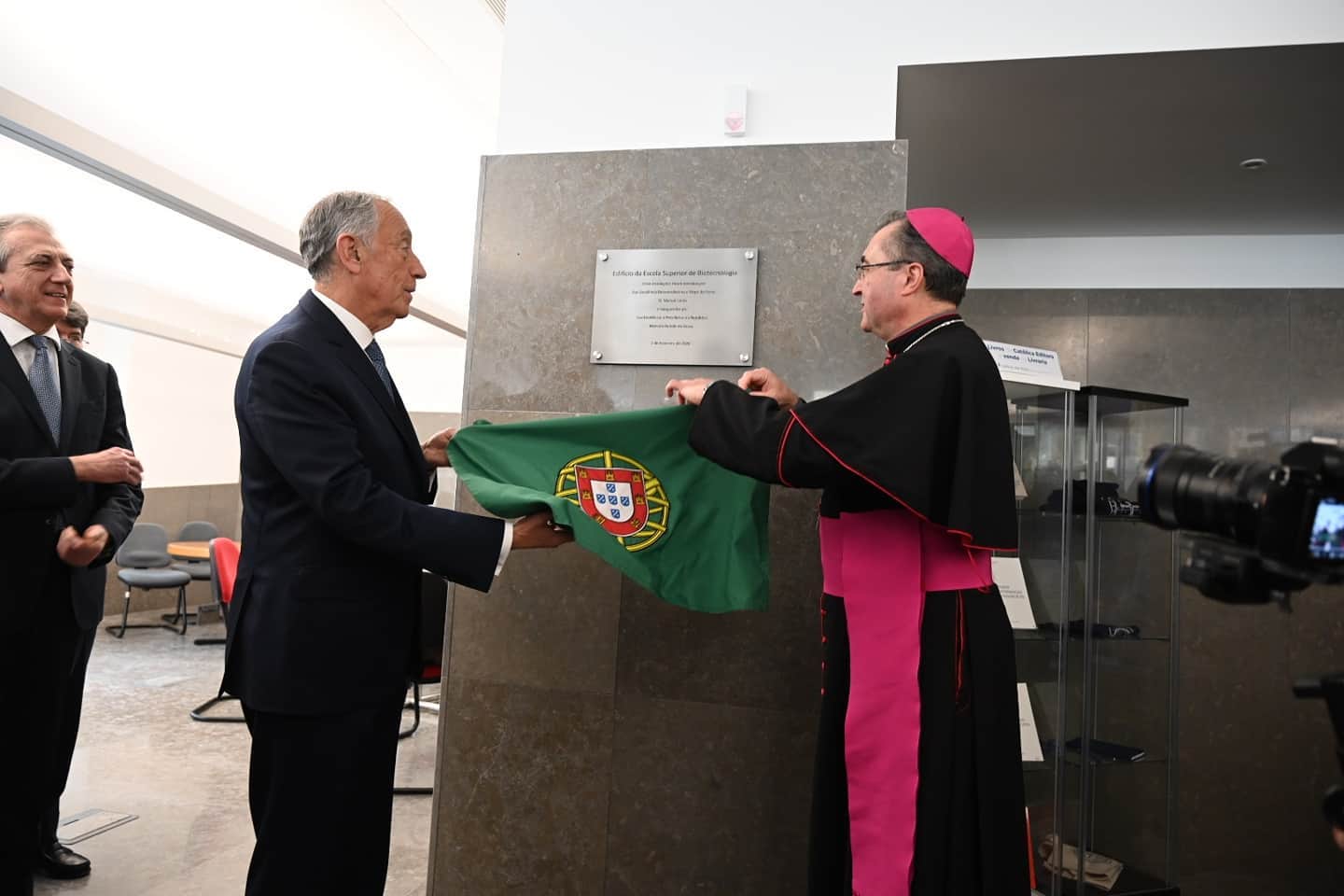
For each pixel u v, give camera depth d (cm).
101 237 600
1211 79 256
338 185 533
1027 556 286
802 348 239
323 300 187
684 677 241
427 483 201
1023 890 162
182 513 905
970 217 406
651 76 255
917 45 244
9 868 231
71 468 227
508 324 256
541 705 249
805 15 248
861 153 239
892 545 167
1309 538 83
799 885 233
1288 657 393
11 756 232
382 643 180
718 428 179
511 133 262
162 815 331
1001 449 167
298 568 173
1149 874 299
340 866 176
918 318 181
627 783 244
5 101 400
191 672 584
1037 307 433
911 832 159
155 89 409
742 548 211
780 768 236
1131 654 305
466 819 252
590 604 247
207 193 534
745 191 244
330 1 337
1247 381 407
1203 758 400
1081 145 317
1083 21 237
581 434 215
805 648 235
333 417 174
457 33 359
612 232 251
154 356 859
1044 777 280
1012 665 168
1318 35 228
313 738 172
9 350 237
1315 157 322
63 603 240
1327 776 386
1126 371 421
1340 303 399
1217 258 418
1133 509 300
